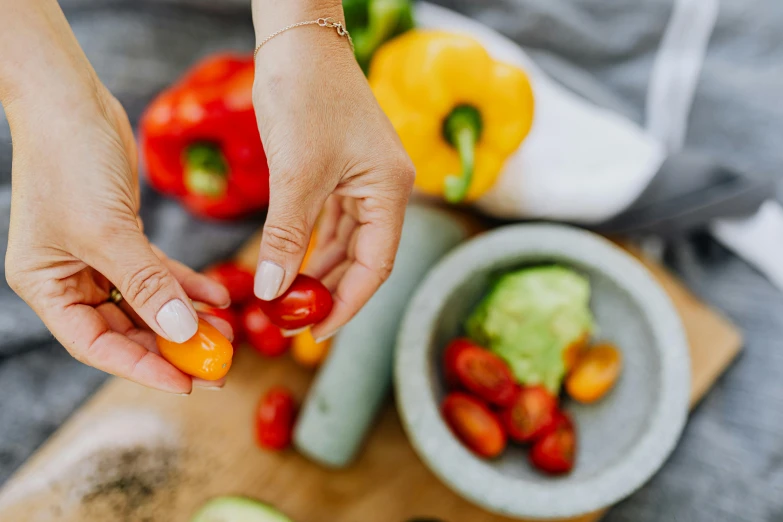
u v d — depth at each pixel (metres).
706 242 1.06
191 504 0.86
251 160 0.94
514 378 0.83
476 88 0.84
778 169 1.10
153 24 1.08
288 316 0.59
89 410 0.89
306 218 0.54
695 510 0.94
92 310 0.57
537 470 0.80
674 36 1.15
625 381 0.82
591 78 1.18
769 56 1.14
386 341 0.83
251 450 0.88
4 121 1.00
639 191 0.94
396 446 0.89
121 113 0.65
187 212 1.05
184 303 0.53
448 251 0.90
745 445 0.96
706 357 0.92
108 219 0.52
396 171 0.56
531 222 1.00
